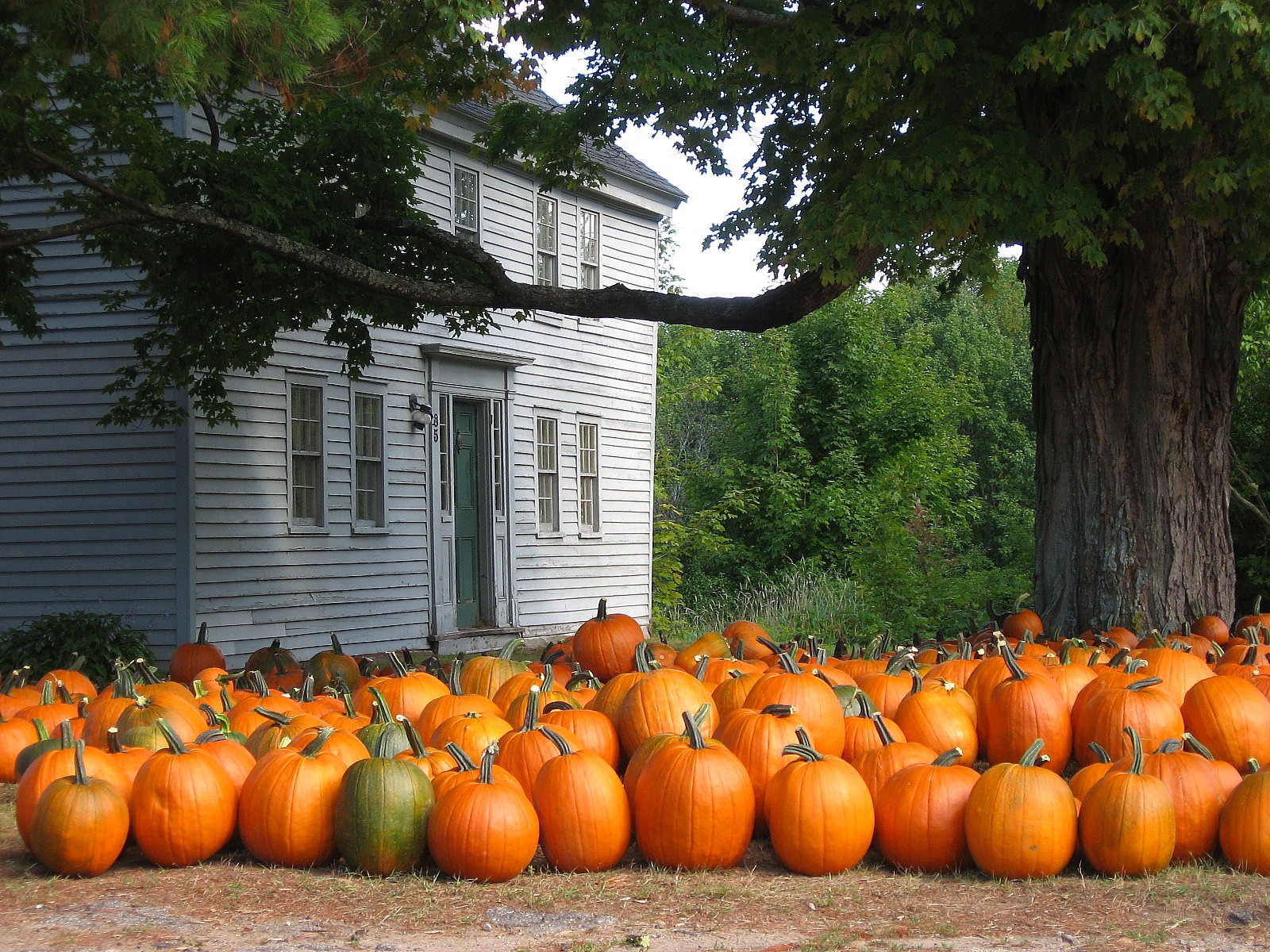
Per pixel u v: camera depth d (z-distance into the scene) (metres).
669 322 9.73
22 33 7.88
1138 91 6.92
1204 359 9.27
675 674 6.12
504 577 17.08
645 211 20.33
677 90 9.48
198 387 11.46
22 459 12.78
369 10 7.97
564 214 18.42
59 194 12.59
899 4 7.41
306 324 10.69
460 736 5.76
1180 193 8.69
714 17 8.70
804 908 4.60
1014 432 37.59
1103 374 9.28
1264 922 4.38
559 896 4.77
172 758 5.28
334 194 10.52
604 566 19.45
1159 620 9.06
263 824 5.15
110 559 12.51
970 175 7.62
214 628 12.61
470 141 16.20
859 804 5.06
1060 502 9.51
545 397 18.09
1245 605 15.14
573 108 10.38
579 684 7.19
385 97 11.07
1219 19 6.55
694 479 27.22
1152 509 9.12
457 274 11.09
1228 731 5.93
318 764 5.28
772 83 9.44
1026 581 14.66
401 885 4.91
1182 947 4.13
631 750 5.94
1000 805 4.91
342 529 14.36
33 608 12.67
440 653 15.67
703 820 5.04
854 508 24.77
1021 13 7.93
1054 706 6.17
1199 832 5.12
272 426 13.40
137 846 5.59
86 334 12.65
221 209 9.41
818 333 26.72
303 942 4.22
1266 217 8.18
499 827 4.90
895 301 27.30
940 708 6.07
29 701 7.60
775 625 15.56
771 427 26.25
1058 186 7.93
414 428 15.55
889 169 7.51
